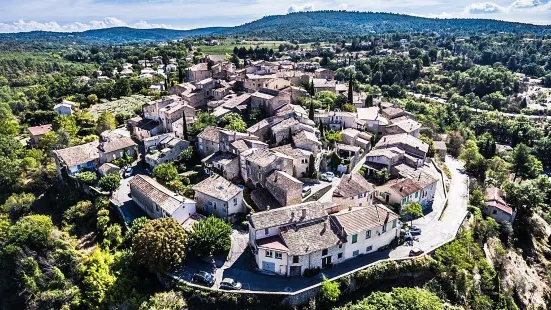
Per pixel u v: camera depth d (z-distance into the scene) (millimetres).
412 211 80062
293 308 61062
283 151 97375
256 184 89938
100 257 72250
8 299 73812
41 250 78812
